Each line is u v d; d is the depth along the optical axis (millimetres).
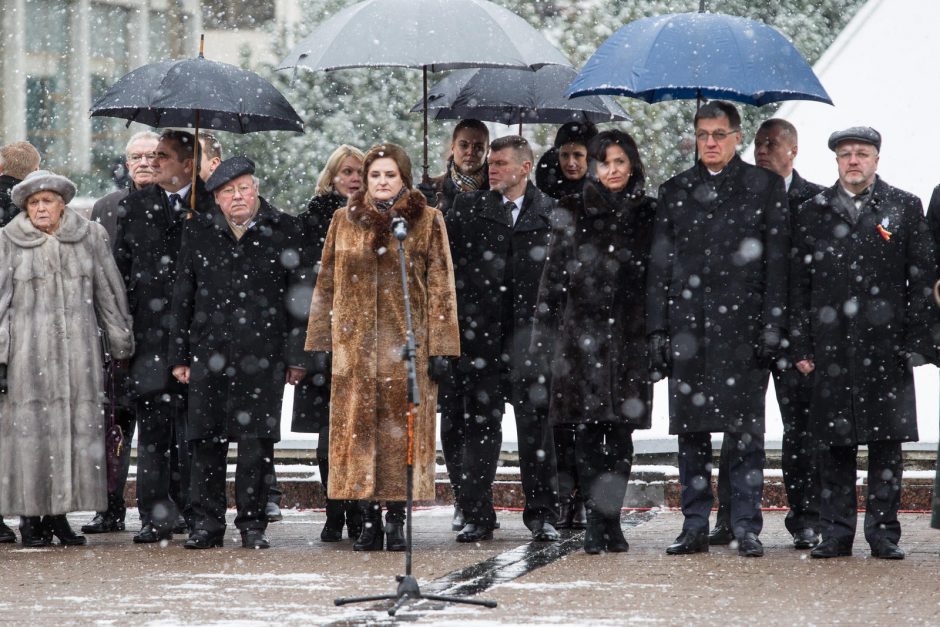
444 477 31672
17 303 25641
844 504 23172
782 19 59719
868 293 23016
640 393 23344
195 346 24953
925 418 32156
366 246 23938
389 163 23969
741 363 23062
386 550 24344
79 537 25859
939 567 21984
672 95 25703
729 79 23422
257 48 69812
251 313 24938
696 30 24000
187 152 26219
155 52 85938
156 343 25906
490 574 21469
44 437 25422
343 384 23953
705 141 23328
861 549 24188
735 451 23250
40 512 25203
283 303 25234
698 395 23094
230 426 24734
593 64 24406
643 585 20312
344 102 63344
